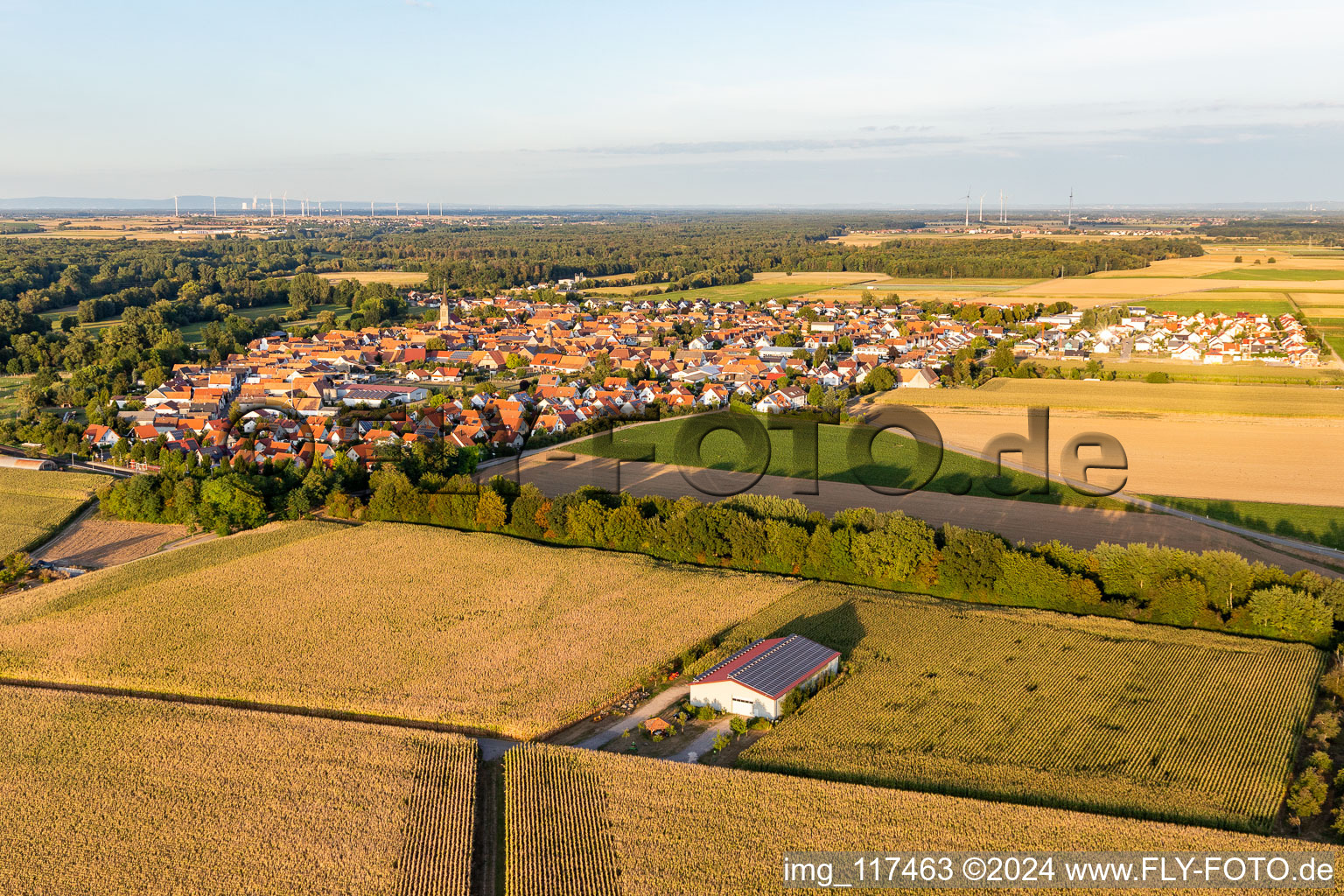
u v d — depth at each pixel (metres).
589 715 75.62
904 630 88.25
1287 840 57.44
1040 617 90.81
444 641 88.12
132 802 63.41
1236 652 82.50
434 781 65.38
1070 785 63.69
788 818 60.62
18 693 79.06
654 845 58.44
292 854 58.09
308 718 74.06
